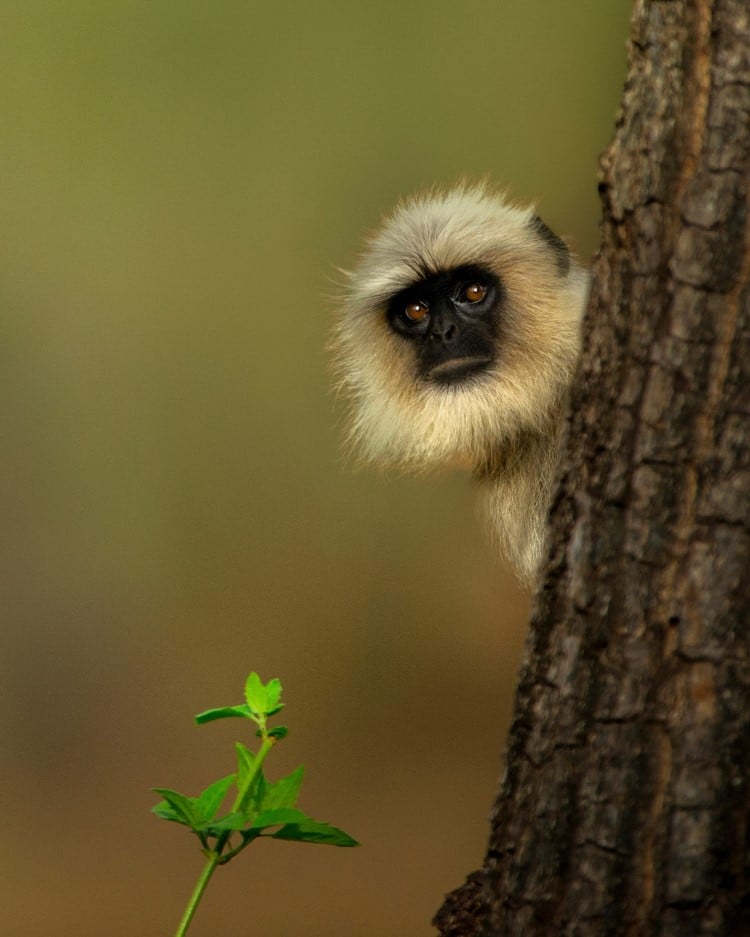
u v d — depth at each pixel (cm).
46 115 1758
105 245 1747
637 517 374
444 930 475
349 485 1712
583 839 375
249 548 1700
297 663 1642
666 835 363
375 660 1644
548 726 386
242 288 1744
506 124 1706
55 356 1717
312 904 1105
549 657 389
